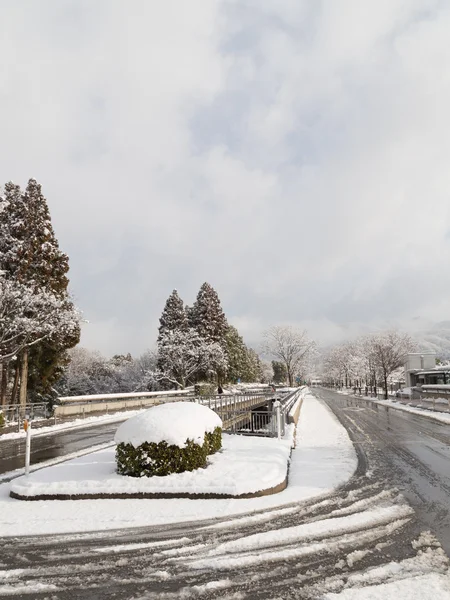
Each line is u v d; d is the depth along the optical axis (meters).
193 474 8.48
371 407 33.47
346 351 93.12
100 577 4.64
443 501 7.36
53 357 30.52
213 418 10.77
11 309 24.39
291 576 4.55
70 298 29.03
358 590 4.18
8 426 21.47
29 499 7.88
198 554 5.22
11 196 28.36
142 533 6.01
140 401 37.28
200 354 60.38
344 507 7.07
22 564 5.02
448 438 15.50
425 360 56.00
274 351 81.62
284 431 15.03
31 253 27.44
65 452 13.95
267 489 7.95
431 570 4.62
